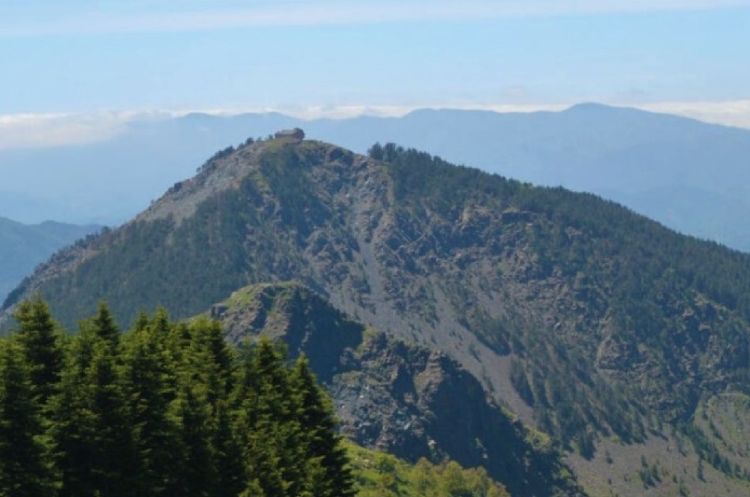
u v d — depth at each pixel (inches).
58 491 3833.7
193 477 4328.3
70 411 3914.9
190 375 4505.4
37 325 4200.3
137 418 4136.3
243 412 4753.9
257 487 4404.5
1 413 3629.4
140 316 5191.9
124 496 3976.4
